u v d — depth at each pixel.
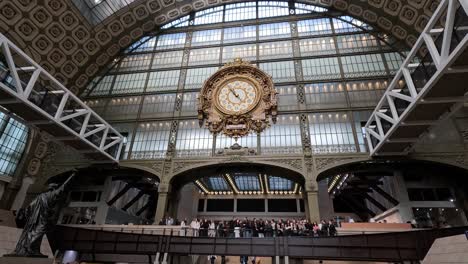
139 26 29.31
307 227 17.52
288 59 25.44
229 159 21.69
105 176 25.50
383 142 17.94
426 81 14.02
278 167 21.25
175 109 24.94
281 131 22.33
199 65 26.88
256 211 36.47
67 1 24.00
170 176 22.03
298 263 15.52
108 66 29.31
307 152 21.02
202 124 23.78
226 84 24.39
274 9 29.30
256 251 15.52
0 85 14.02
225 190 37.62
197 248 16.08
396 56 24.06
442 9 12.17
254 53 26.58
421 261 13.30
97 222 23.59
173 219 21.45
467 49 10.91
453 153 19.11
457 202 21.02
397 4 23.67
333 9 27.58
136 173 24.44
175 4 29.17
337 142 21.20
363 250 14.46
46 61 24.83
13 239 14.30
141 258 17.53
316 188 19.59
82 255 17.81
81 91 27.81
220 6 30.67
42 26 23.72
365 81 23.28
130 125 24.97
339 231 16.58
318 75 24.23
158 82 27.05
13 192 23.11
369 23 26.09
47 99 18.17
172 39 29.78
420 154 19.45
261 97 23.50
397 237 14.15
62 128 18.39
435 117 15.50
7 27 21.88
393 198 22.28
